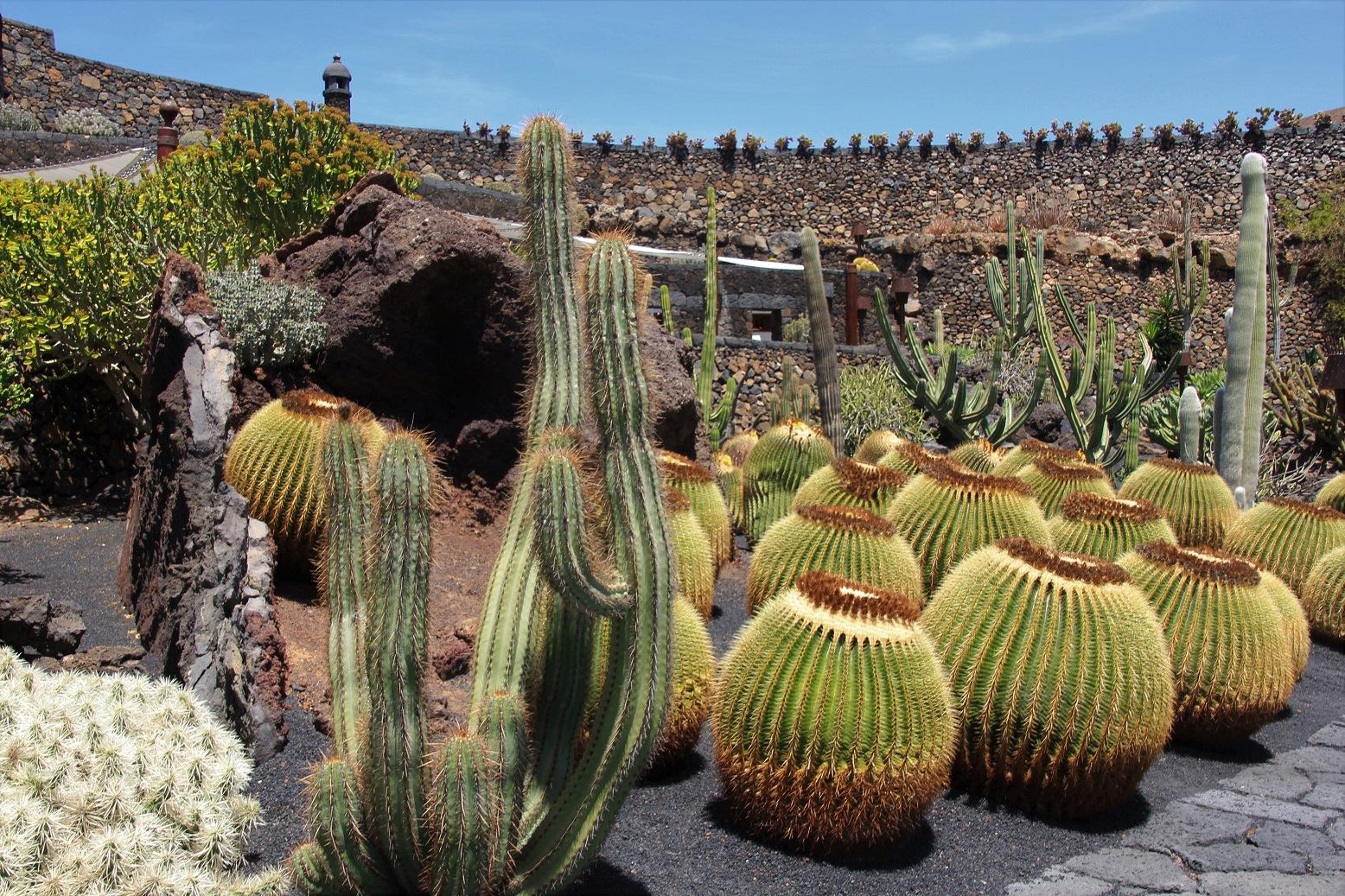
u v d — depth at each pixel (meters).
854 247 25.25
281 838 3.73
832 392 11.00
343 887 3.03
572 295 3.54
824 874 3.90
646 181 24.69
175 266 6.22
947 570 6.29
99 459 8.63
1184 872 4.07
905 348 18.61
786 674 3.97
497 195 17.00
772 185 25.50
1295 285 25.56
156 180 9.88
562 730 3.22
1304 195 26.19
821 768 3.89
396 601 2.84
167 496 5.45
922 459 7.91
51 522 7.73
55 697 3.48
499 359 7.47
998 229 25.16
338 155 9.83
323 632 5.41
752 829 4.13
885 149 26.14
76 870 2.91
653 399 3.26
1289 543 8.21
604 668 3.38
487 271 7.29
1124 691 4.33
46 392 8.41
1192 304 20.22
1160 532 6.68
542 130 3.57
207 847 3.22
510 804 2.97
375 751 2.87
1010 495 6.29
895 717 3.90
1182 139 26.86
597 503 3.24
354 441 3.23
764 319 20.42
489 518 7.53
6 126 16.88
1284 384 15.65
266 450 5.75
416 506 2.85
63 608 5.02
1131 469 14.12
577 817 3.10
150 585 5.57
